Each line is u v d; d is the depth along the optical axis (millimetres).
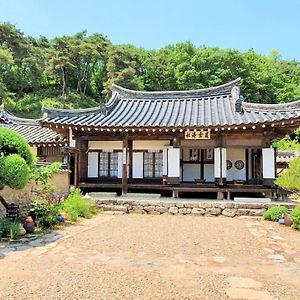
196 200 14320
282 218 11281
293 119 13430
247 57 52281
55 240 8211
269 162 15000
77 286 5023
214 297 4656
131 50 55906
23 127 21469
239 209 13070
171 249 7465
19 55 51000
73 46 53438
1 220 9266
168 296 4668
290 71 57188
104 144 17312
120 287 4988
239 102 16500
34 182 11164
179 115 16938
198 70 47375
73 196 13008
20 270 5828
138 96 20344
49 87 56125
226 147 15352
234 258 6809
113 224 10789
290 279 5500
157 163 16969
